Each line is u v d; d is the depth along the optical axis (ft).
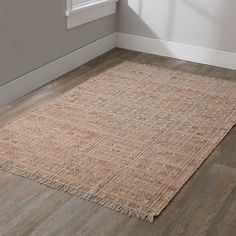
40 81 12.83
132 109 11.62
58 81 13.23
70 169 9.11
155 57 15.42
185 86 13.09
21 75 12.17
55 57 13.33
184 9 14.78
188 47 15.08
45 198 8.32
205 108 11.83
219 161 9.63
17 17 11.61
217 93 12.72
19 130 10.44
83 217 7.89
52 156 9.51
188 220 7.89
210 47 14.79
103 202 8.21
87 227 7.66
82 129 10.58
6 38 11.41
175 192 8.55
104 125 10.79
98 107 11.65
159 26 15.31
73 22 13.66
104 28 15.38
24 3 11.73
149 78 13.56
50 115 11.16
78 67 14.29
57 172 9.01
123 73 13.87
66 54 13.79
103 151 9.75
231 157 9.79
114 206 8.12
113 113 11.37
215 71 14.42
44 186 8.62
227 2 14.12
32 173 8.95
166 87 12.98
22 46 11.99
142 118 11.19
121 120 11.05
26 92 12.38
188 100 12.23
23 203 8.18
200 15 14.60
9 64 11.69
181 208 8.18
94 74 13.75
